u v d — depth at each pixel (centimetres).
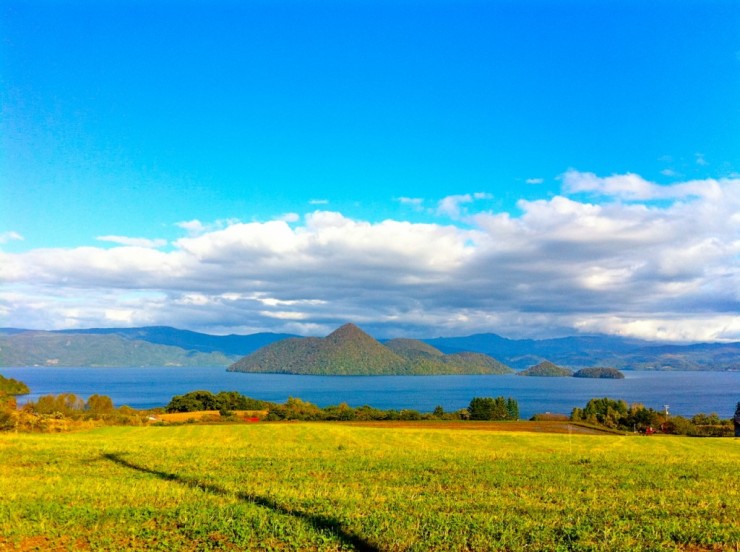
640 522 1998
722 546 1719
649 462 3944
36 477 2902
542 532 1830
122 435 6881
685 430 11388
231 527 1842
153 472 3158
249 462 3572
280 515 2020
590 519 2034
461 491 2645
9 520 1916
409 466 3453
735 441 6775
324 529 1839
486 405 13350
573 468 3500
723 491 2758
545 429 9919
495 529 1853
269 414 12769
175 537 1755
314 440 6266
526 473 3253
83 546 1683
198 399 14975
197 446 4738
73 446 4453
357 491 2577
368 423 10769
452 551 1656
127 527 1862
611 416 12900
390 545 1705
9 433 6431
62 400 10956
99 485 2611
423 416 13175
